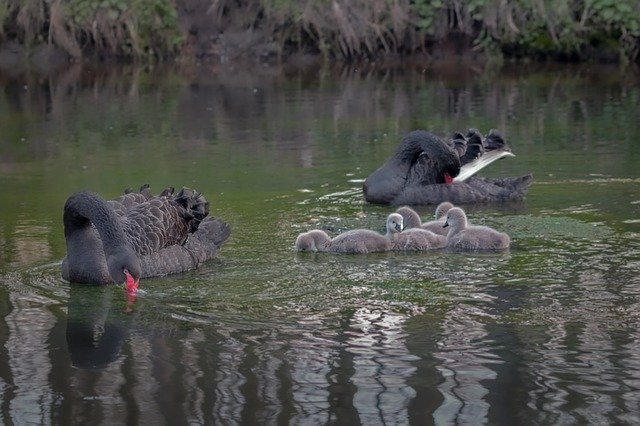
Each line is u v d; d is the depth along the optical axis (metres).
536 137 21.19
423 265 12.58
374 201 16.33
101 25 32.25
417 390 8.97
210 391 9.03
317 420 8.46
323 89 27.91
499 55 31.83
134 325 10.67
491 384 9.05
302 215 15.42
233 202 16.28
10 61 32.59
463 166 16.84
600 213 15.04
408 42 32.44
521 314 10.69
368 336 10.20
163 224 12.61
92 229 12.41
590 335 10.07
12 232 14.58
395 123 22.98
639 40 30.94
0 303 11.48
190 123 23.50
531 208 15.52
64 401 8.89
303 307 11.08
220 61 32.62
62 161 19.72
